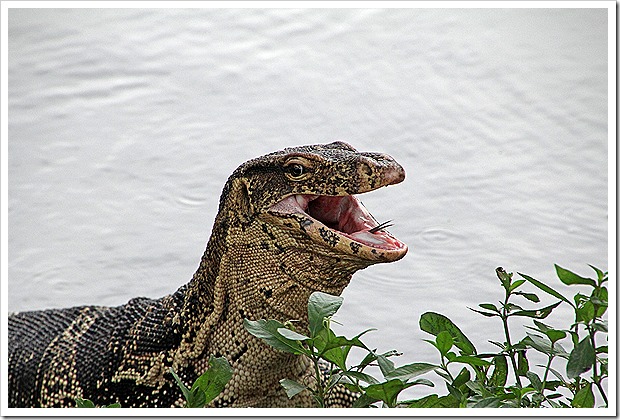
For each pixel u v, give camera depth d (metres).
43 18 18.09
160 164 15.22
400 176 8.02
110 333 9.23
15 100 16.53
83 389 9.12
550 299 12.46
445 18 18.30
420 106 16.45
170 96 16.73
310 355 7.27
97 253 13.55
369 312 12.36
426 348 11.78
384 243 7.98
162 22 18.36
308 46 17.88
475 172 15.02
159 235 13.87
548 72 17.02
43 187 14.79
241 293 8.43
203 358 8.70
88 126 16.06
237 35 18.08
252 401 8.69
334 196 8.29
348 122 16.12
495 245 13.52
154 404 8.80
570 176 14.88
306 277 8.17
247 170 8.24
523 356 8.20
